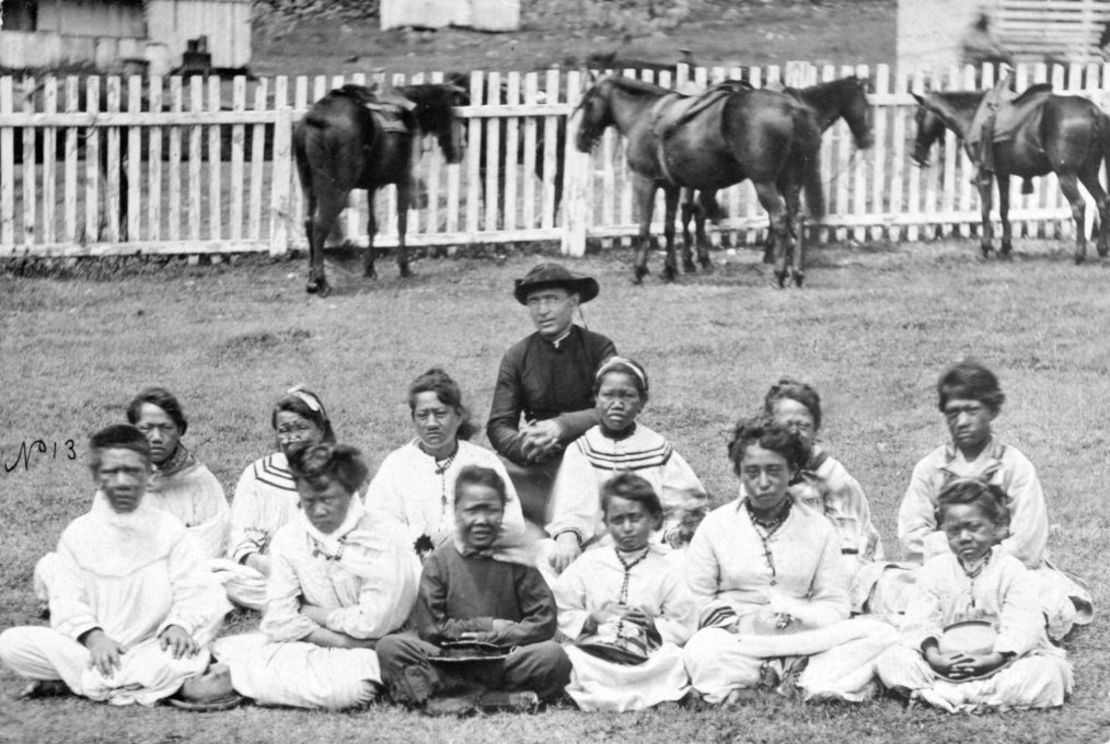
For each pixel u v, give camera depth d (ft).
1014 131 59.98
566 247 62.18
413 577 28.25
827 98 58.49
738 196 63.87
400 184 57.67
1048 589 29.43
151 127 59.62
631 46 84.28
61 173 63.87
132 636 28.12
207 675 27.63
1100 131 59.57
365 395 45.24
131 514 28.50
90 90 59.00
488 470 27.94
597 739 25.89
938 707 26.84
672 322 52.31
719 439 42.14
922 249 63.10
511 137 61.93
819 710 26.89
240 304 54.80
